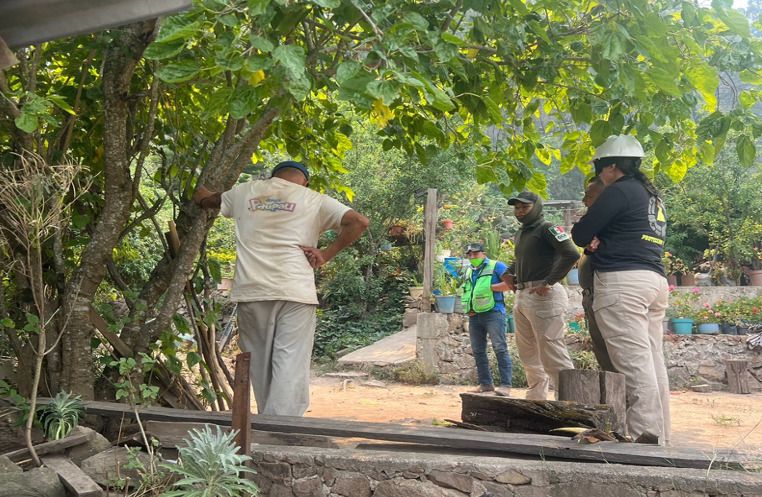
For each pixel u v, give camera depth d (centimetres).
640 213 445
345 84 319
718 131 469
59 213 374
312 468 324
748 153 478
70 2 280
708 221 1845
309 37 476
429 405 970
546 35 463
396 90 309
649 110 492
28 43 297
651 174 582
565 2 469
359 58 351
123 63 467
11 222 372
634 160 468
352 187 1670
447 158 1639
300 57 310
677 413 937
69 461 349
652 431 424
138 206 587
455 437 342
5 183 362
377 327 1678
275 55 305
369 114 354
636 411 427
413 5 432
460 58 465
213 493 298
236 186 482
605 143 475
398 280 1788
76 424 386
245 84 358
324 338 1662
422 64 388
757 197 1762
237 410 329
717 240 1847
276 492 325
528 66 509
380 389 1173
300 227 458
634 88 432
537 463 310
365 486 318
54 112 516
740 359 1286
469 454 348
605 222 441
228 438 315
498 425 402
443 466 313
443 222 1742
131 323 501
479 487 308
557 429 370
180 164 598
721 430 784
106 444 368
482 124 502
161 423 372
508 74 538
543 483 304
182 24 307
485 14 454
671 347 1317
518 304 625
